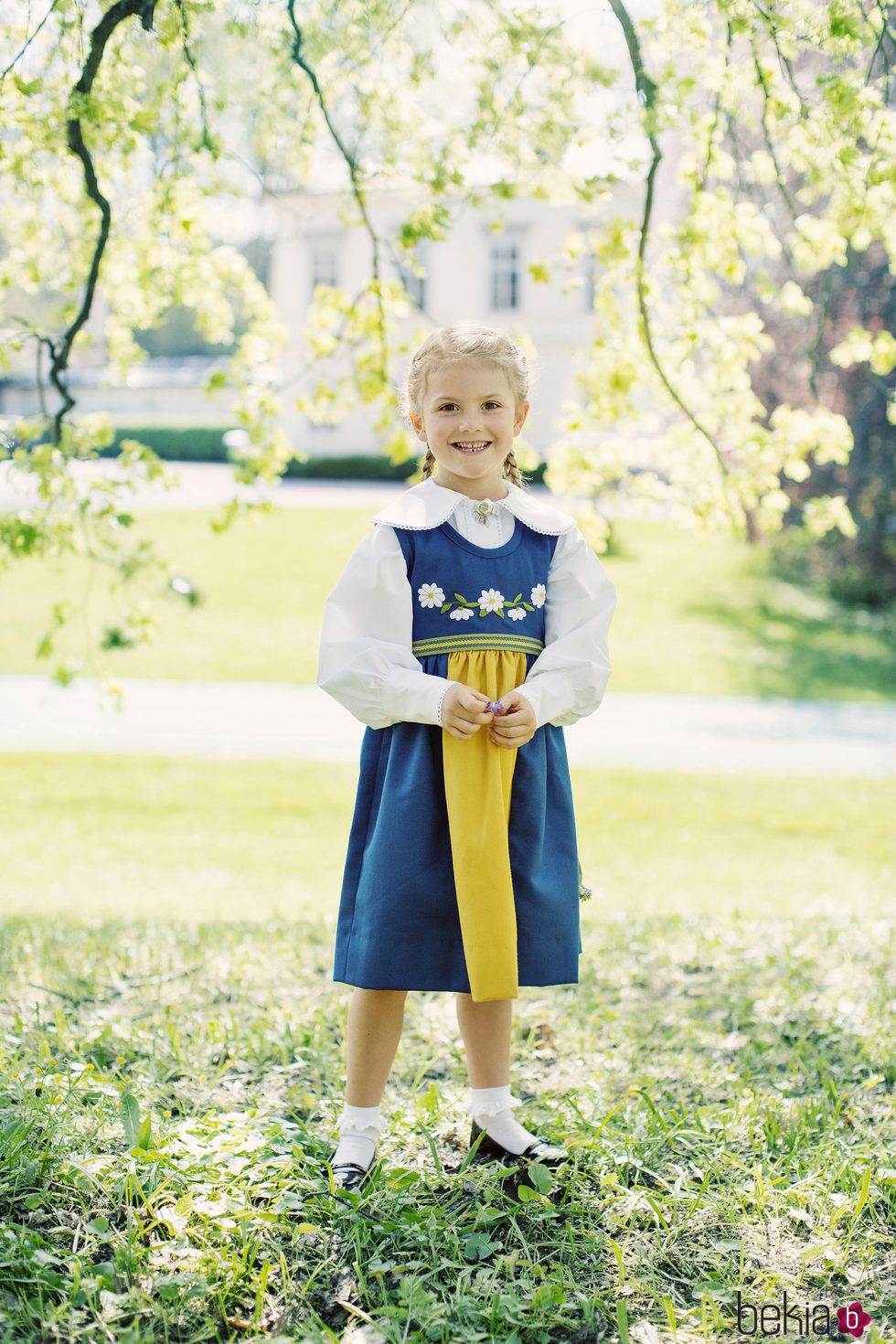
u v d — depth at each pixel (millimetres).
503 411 2271
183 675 12562
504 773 2164
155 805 8055
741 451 4363
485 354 2246
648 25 3461
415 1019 3197
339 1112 2518
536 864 2195
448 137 3922
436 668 2201
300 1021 3121
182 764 9023
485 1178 2168
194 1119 2291
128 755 9234
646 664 14016
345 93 3969
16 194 4070
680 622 15844
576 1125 2418
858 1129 2475
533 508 2348
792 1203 2131
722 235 3951
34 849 7031
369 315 4477
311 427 27484
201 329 4566
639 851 7148
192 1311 1781
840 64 3305
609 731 10828
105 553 4512
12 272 4461
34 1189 2066
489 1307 1805
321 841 7363
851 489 17125
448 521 2264
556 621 2311
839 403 16094
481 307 24500
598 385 4414
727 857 7059
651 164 3787
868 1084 2689
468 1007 2281
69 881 6336
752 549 19016
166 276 4426
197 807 8023
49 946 3877
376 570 2201
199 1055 2826
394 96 3906
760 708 12305
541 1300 1803
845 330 15172
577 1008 3342
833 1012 3334
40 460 4059
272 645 13727
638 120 3551
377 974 2109
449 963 2123
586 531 4531
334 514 19203
